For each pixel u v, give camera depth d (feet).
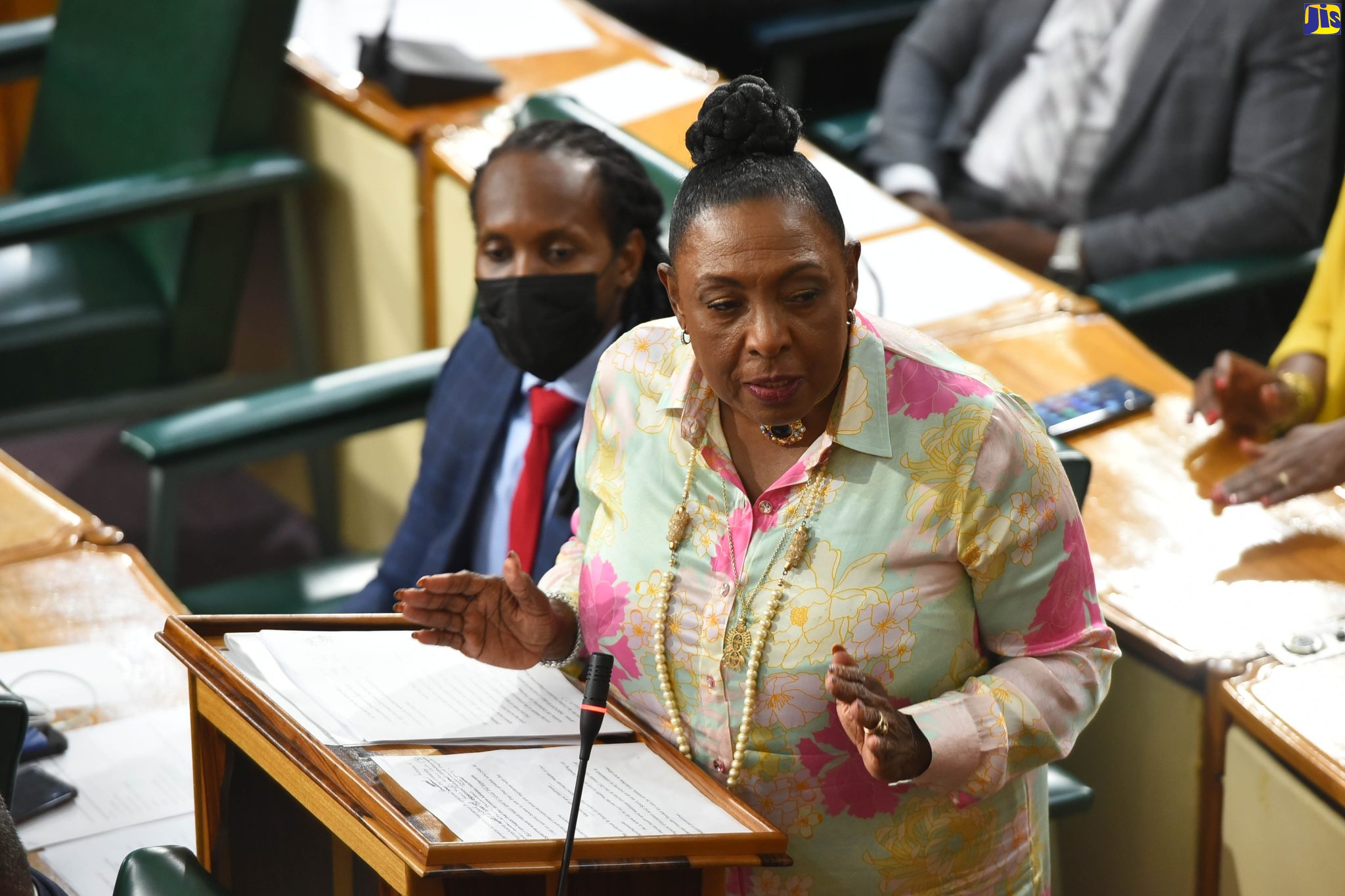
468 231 37.42
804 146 40.81
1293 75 39.55
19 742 17.66
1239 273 37.93
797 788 16.61
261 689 16.92
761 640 16.24
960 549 15.99
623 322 24.79
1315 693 23.18
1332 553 26.50
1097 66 42.55
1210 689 23.77
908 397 16.06
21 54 44.55
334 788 15.38
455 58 41.14
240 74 40.11
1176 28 41.19
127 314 40.34
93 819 20.93
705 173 15.02
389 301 41.01
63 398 40.40
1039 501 15.98
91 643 24.82
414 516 27.30
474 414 26.73
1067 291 34.83
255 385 42.96
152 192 38.45
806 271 14.60
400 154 38.99
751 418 15.46
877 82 55.52
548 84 41.32
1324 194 39.81
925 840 16.87
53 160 44.45
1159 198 41.96
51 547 27.32
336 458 44.32
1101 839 26.55
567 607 18.30
